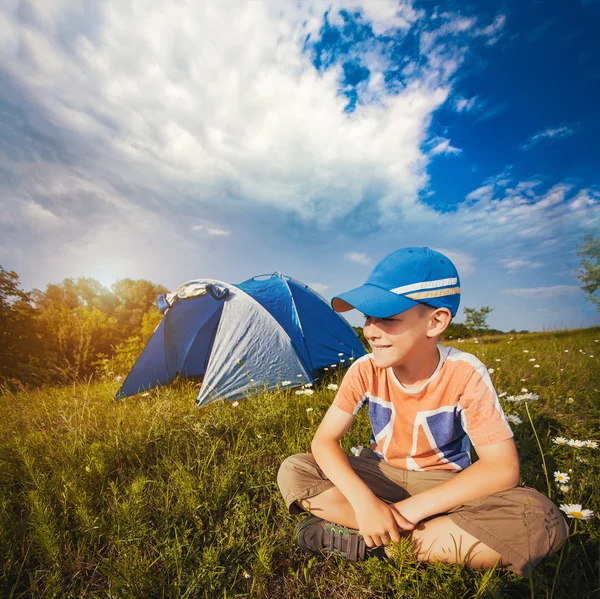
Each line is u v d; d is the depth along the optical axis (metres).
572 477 1.62
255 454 2.14
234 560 1.31
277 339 4.29
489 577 1.03
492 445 1.12
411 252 1.19
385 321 1.15
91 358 9.65
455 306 1.18
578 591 1.06
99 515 1.58
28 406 3.48
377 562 1.21
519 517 1.03
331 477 1.26
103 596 1.20
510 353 5.40
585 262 12.08
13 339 9.63
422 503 1.12
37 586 1.26
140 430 2.48
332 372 4.92
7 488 1.86
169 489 1.78
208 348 5.94
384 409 1.37
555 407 3.00
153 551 1.36
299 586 1.21
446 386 1.23
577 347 6.07
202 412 3.22
